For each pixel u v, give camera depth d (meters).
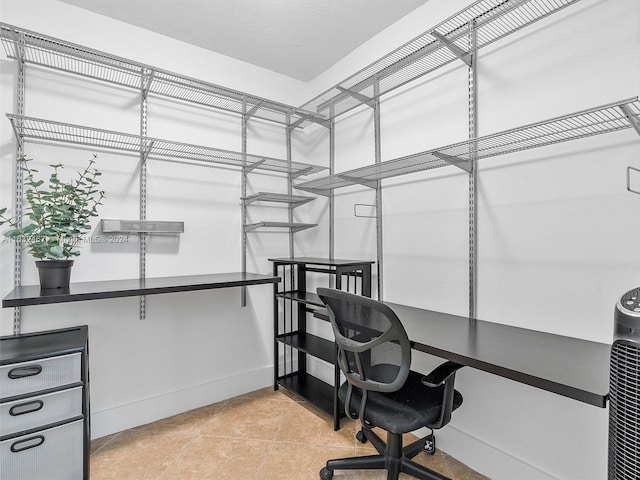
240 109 2.62
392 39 2.18
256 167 2.60
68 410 1.56
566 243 1.45
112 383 2.10
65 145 1.98
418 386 1.57
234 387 2.57
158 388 2.26
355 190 2.53
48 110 1.91
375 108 2.35
